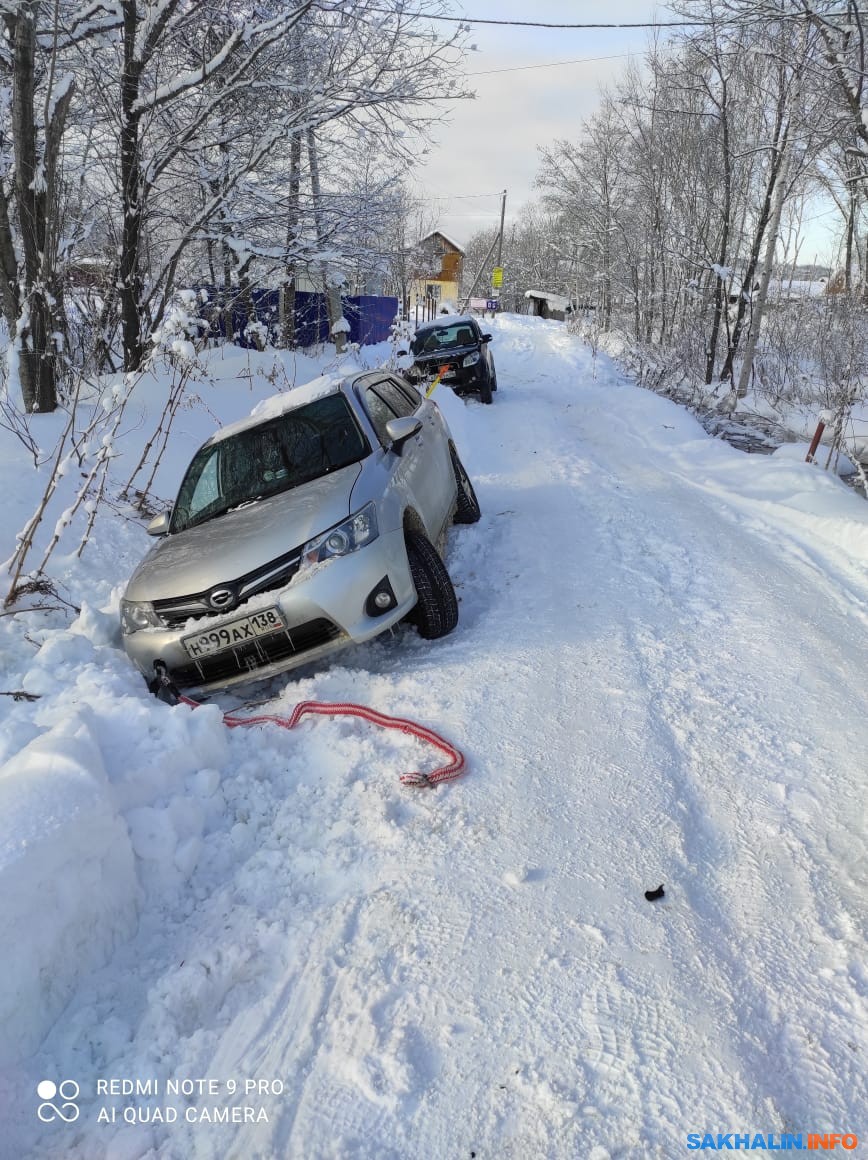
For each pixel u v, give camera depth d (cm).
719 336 2044
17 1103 198
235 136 1155
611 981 222
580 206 3666
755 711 365
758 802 299
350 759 344
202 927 260
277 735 366
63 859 241
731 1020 208
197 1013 227
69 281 891
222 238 1252
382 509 433
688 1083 191
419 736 355
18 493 620
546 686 397
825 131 1249
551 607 499
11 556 546
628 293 3091
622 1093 190
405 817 304
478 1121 187
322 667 450
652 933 238
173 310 556
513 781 321
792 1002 212
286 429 505
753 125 1894
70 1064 210
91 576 568
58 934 231
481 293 6912
